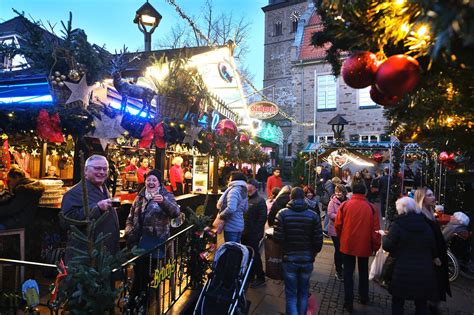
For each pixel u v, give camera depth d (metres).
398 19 1.35
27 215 4.31
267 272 4.89
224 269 3.90
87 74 3.51
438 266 3.78
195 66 4.99
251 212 5.41
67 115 3.45
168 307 3.63
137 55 5.81
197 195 8.56
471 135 3.43
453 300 5.05
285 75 34.44
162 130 4.43
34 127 3.81
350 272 4.53
